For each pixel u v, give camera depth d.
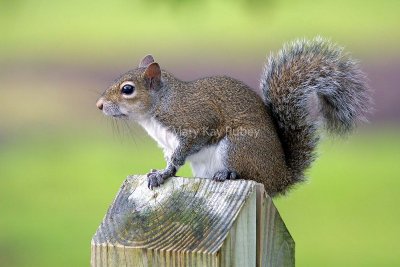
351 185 30.05
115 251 9.20
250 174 11.64
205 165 12.10
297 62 12.08
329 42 12.18
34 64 44.09
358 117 12.03
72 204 28.69
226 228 8.98
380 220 26.39
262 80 12.19
